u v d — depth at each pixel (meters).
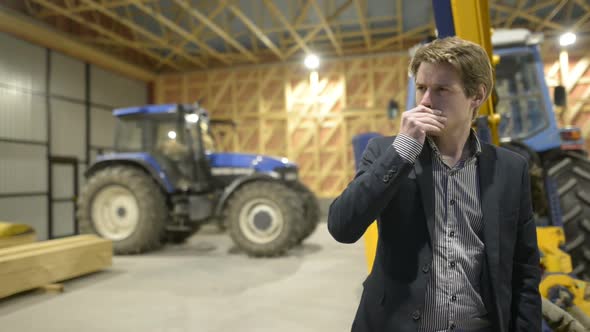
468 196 0.98
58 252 3.46
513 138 3.37
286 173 5.61
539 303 1.01
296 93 10.29
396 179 0.89
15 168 7.06
